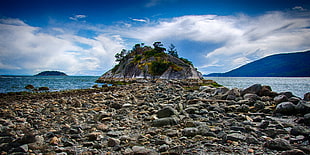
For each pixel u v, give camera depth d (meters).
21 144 4.73
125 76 126.12
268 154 3.89
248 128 5.70
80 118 8.07
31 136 4.93
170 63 111.31
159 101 13.16
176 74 102.19
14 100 18.16
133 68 126.62
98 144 4.59
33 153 4.21
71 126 6.72
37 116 8.64
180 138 4.98
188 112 8.68
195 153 4.01
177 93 19.11
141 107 10.23
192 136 5.24
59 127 6.68
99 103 12.78
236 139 4.73
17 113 9.43
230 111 9.26
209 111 8.95
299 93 35.28
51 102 14.73
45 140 5.17
